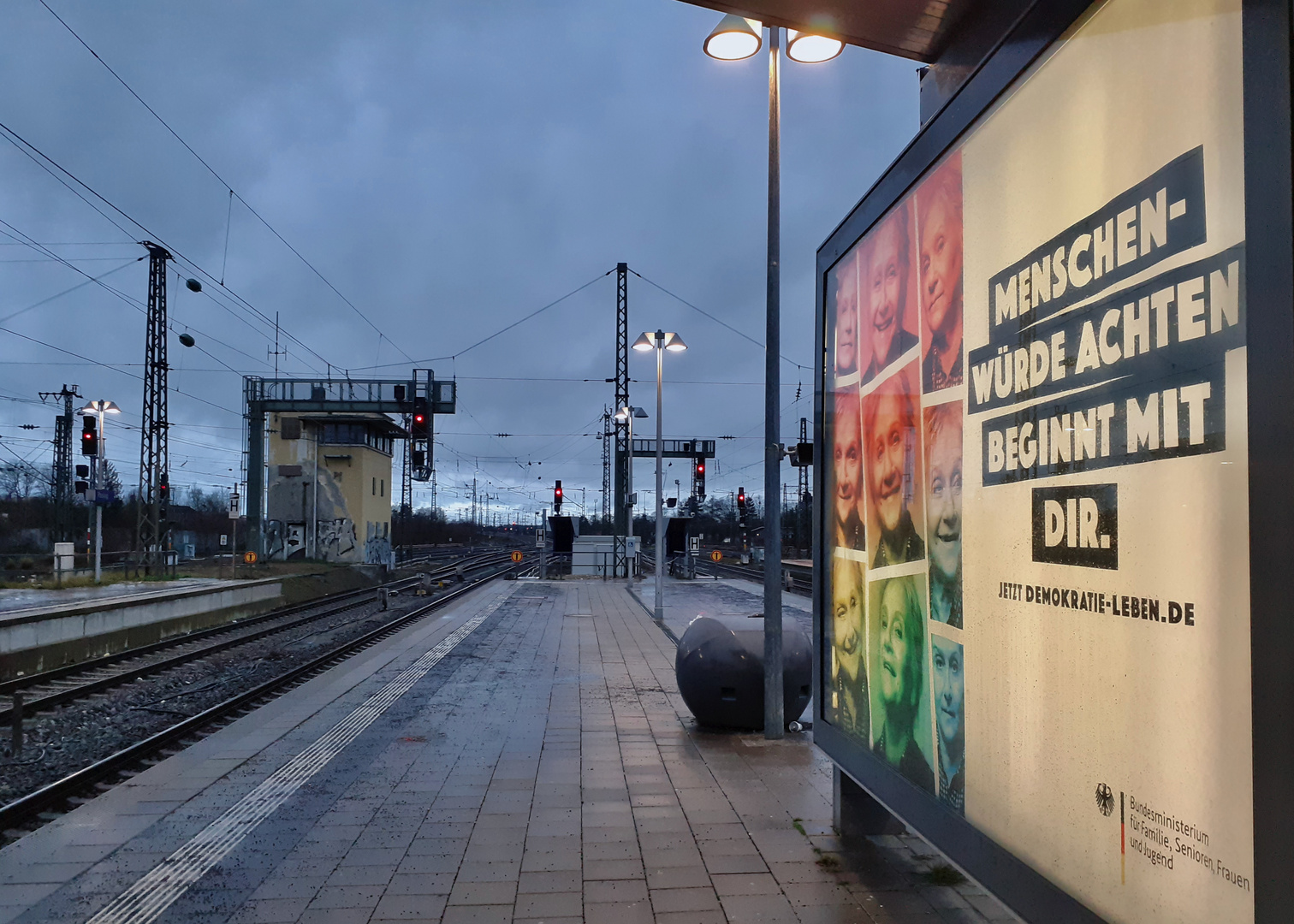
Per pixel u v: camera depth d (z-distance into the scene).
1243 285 2.18
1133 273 2.61
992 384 3.48
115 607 16.34
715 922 4.34
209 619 20.84
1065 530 2.94
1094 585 2.77
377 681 11.89
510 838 5.58
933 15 4.36
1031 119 3.21
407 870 5.04
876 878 4.89
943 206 3.97
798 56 6.77
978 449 3.59
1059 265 3.02
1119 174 2.69
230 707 10.60
